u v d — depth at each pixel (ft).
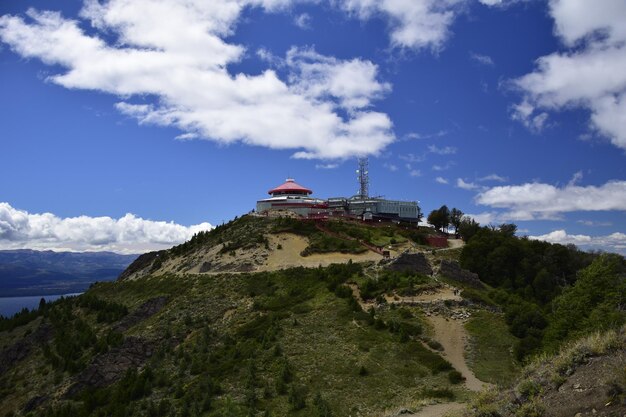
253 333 211.20
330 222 362.53
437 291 233.35
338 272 259.80
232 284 276.21
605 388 61.16
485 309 217.56
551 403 64.85
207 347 210.79
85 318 281.33
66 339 253.85
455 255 321.73
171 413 160.66
